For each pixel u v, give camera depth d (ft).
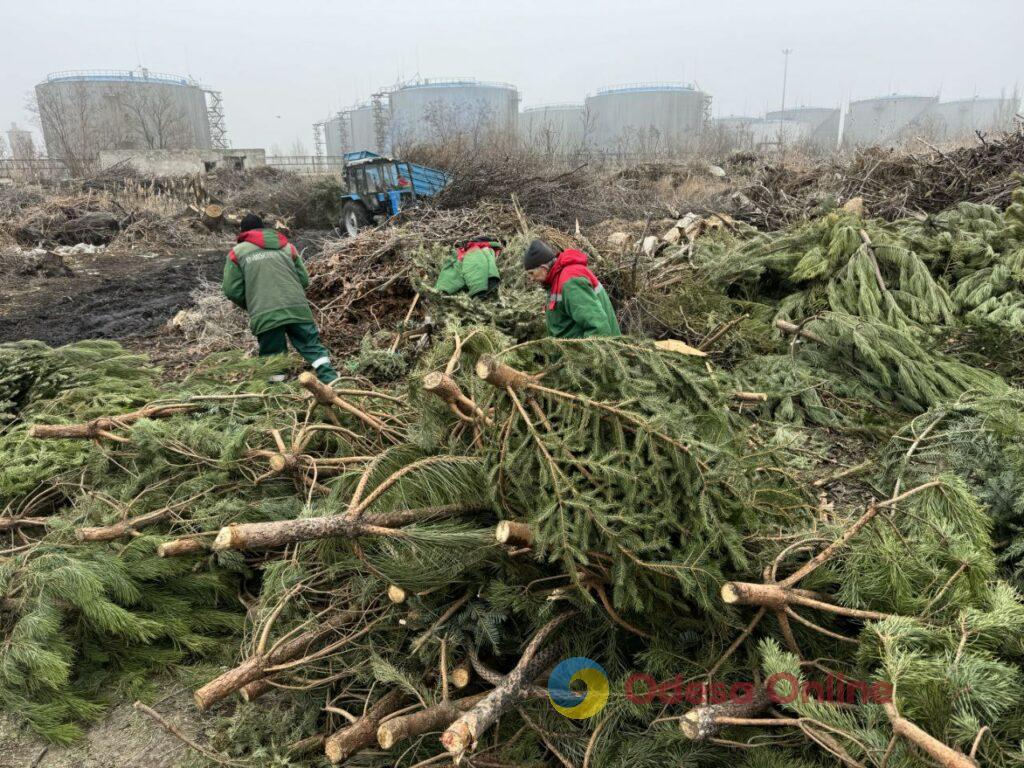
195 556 9.47
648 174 66.64
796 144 87.45
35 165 83.15
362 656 7.71
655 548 6.66
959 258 19.76
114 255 44.50
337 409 11.49
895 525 7.59
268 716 7.55
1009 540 8.51
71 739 7.68
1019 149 29.89
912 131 70.49
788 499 8.59
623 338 8.41
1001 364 15.80
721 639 6.94
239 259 16.16
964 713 4.97
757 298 21.15
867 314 17.76
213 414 12.11
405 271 22.04
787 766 5.84
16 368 14.76
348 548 7.63
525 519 7.47
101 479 11.13
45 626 8.00
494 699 6.37
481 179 42.65
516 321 17.67
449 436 8.69
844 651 6.68
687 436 7.20
